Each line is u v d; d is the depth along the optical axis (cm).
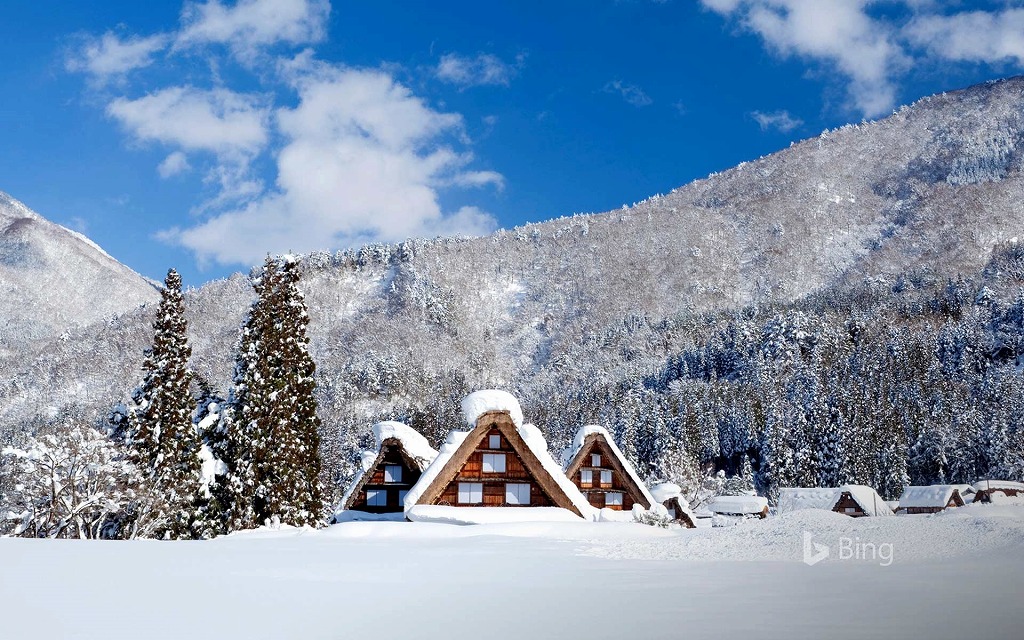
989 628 1088
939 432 14775
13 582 1677
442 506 4694
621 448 15012
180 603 1399
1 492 4675
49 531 4603
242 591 1559
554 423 19675
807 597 1408
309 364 5419
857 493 11038
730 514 11238
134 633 1125
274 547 2884
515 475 4944
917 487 11594
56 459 4606
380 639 1073
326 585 1659
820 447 14538
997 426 13975
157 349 5156
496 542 3138
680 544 2580
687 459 10781
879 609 1266
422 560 2269
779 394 17288
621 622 1169
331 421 18412
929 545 2327
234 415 5200
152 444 5012
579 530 4047
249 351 5197
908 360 18250
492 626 1155
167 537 4872
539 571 1933
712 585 1605
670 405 17975
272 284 5388
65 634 1118
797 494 11750
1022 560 1986
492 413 4881
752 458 16038
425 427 12025
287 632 1129
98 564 2092
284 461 5078
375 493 5219
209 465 5134
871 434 14750
